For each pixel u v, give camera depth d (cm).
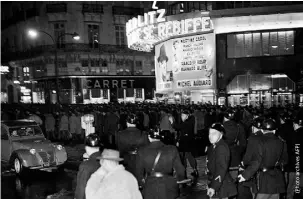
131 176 366
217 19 2483
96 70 4219
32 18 4388
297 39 2461
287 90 2480
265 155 494
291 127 659
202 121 1625
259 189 504
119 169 367
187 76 2694
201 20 2372
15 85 4872
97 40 4359
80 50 4097
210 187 480
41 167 1015
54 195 818
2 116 1942
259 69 2538
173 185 466
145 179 475
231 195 495
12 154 1029
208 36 2547
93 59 4203
